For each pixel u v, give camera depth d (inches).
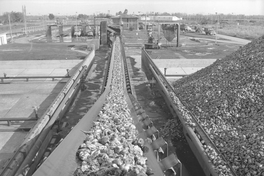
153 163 251.4
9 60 1036.5
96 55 1307.8
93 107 402.3
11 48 1384.1
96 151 250.2
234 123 388.5
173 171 258.5
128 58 1199.6
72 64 1013.2
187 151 402.9
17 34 2381.9
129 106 442.0
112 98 444.5
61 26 1991.9
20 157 318.7
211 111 427.8
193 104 479.5
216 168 285.4
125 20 2534.5
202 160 341.1
